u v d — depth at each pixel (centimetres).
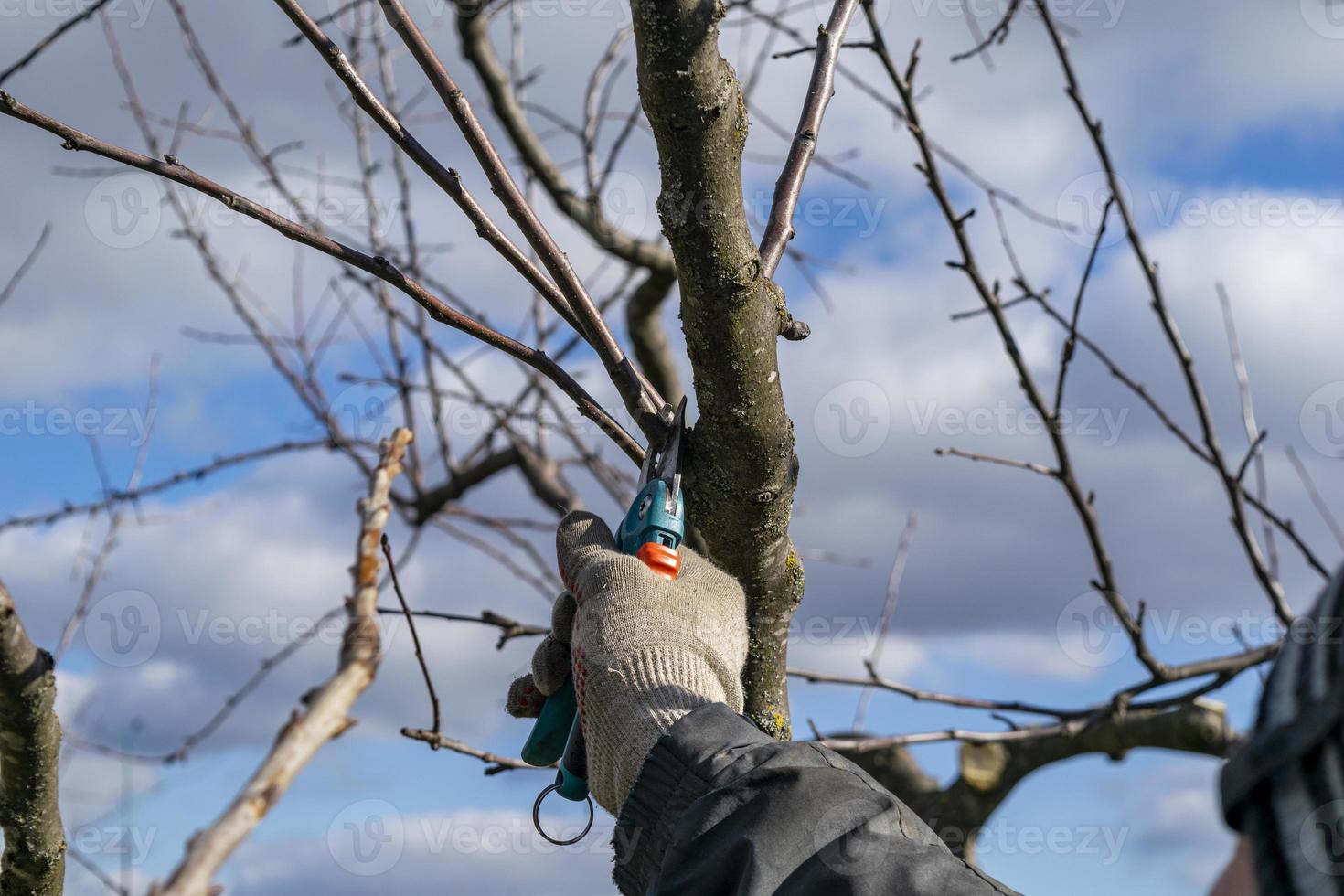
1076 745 454
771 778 103
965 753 477
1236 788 60
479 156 151
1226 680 278
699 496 150
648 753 110
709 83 125
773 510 150
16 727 149
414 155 149
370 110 147
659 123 128
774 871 96
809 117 165
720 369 139
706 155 128
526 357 156
